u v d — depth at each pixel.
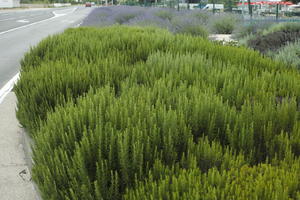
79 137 3.08
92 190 2.50
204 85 4.25
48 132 2.99
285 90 4.36
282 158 2.84
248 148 3.01
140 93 3.83
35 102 4.30
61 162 2.76
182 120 3.11
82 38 8.27
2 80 9.20
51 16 45.56
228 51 6.88
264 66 5.97
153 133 2.87
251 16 19.19
